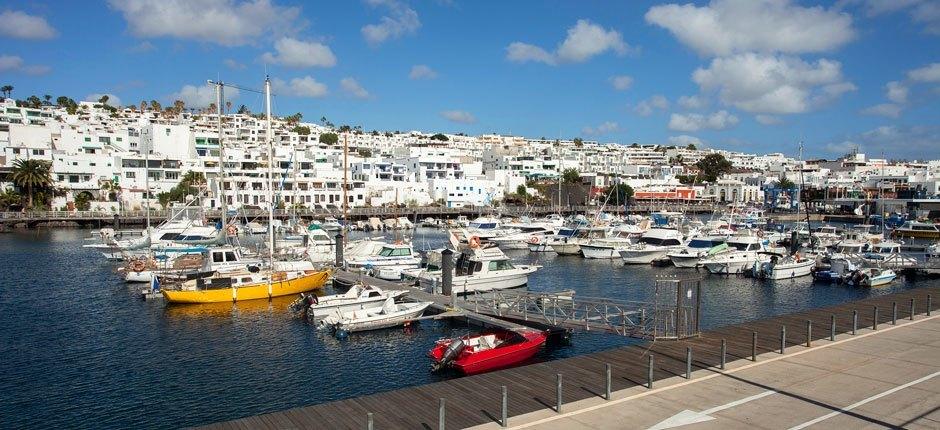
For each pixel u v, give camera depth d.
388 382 24.06
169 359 27.05
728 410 15.24
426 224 112.94
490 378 18.05
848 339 22.55
